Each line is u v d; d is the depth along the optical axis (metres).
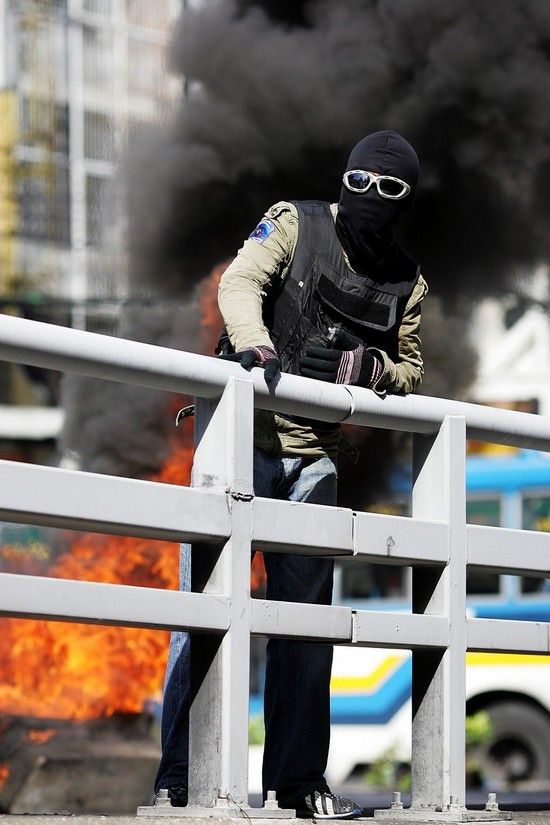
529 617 26.58
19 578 5.41
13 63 45.81
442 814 6.91
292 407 6.58
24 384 43.78
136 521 5.85
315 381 6.67
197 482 6.38
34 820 5.51
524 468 27.88
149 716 22.91
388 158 7.19
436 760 7.05
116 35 43.62
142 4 43.25
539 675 26.33
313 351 6.94
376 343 7.42
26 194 43.03
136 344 5.85
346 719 27.27
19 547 28.61
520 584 26.83
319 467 7.43
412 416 7.12
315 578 7.40
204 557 6.34
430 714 7.12
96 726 20.89
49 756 18.05
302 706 7.34
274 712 7.41
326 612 6.55
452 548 7.20
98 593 5.66
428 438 7.37
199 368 6.14
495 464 28.23
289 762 7.30
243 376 6.33
